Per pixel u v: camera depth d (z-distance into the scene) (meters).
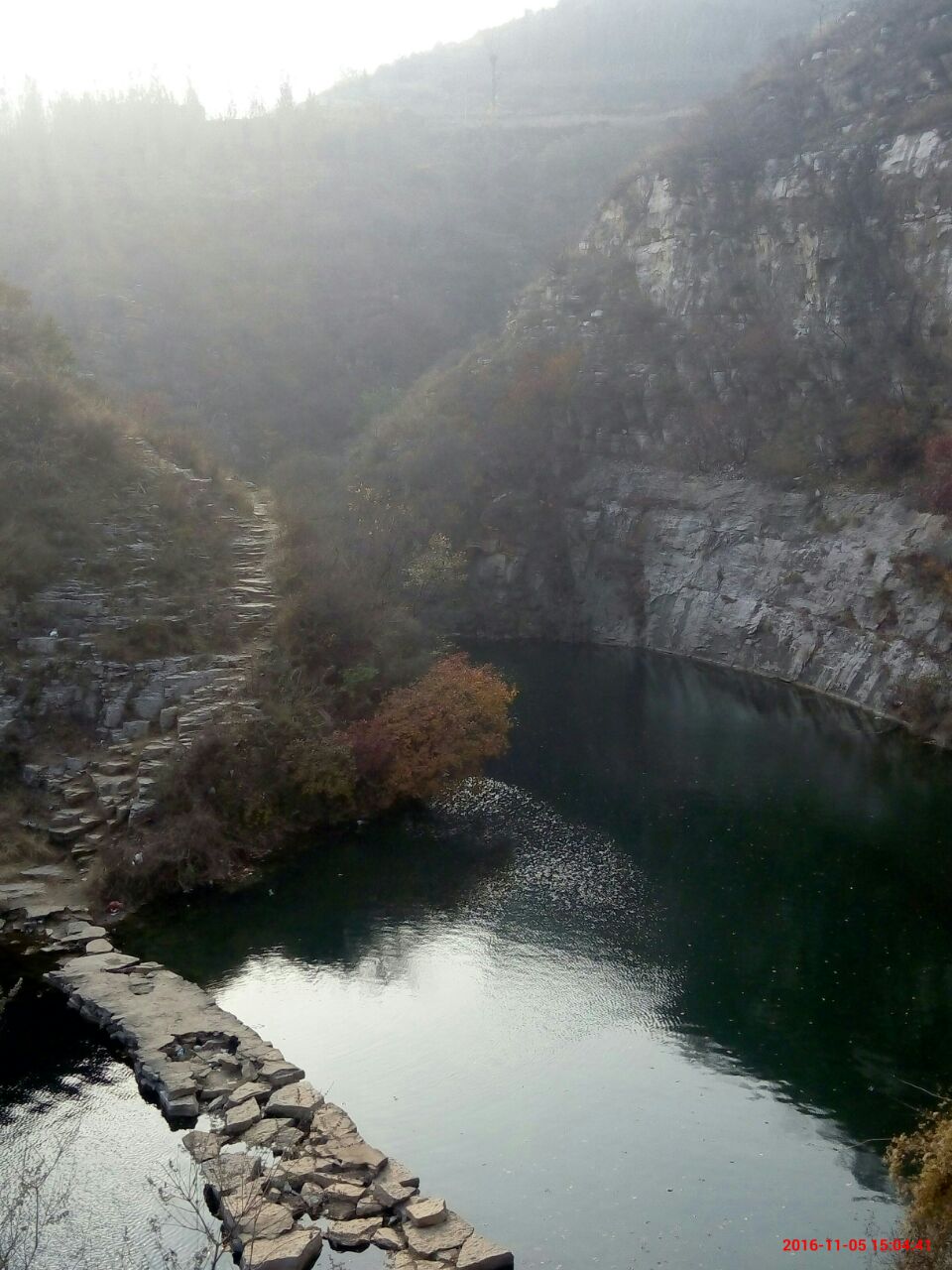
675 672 47.84
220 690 25.73
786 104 61.97
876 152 53.94
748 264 57.59
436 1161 14.50
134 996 17.42
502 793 29.58
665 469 55.84
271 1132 14.22
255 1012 18.03
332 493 57.47
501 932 21.27
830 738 36.53
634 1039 17.69
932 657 37.94
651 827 27.47
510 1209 13.62
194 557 29.83
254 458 64.88
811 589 46.12
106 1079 15.55
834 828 27.66
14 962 18.55
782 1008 18.73
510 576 56.88
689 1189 14.12
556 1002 18.73
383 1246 12.38
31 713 23.86
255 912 21.48
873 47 60.53
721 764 33.38
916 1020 18.44
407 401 68.69
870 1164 14.70
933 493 42.06
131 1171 13.61
